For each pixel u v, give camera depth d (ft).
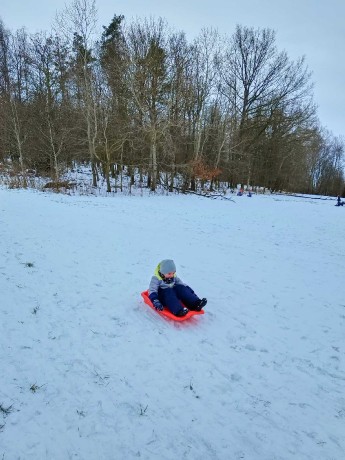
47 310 16.67
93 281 21.25
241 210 64.44
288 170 139.44
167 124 82.74
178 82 86.89
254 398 11.70
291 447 9.77
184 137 96.99
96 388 11.51
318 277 25.85
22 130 83.51
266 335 16.15
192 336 15.51
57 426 9.83
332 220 58.18
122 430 9.91
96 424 10.03
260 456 9.41
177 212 55.47
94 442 9.42
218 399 11.53
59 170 85.10
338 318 18.62
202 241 35.27
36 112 83.82
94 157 89.66
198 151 98.27
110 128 82.28
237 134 110.93
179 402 11.23
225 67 107.86
